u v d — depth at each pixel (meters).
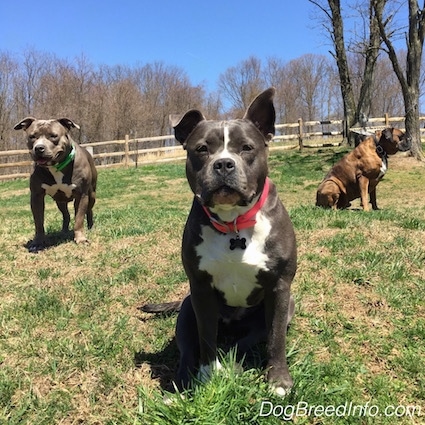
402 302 1.50
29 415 1.07
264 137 1.13
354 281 1.66
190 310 1.23
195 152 1.08
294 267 1.12
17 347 1.35
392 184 5.53
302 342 1.31
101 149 13.77
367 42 7.50
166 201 5.12
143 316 1.54
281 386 1.08
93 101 14.16
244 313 1.27
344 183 3.46
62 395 1.13
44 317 1.54
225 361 1.13
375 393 1.10
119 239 2.44
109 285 1.79
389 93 18.08
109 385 1.15
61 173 2.39
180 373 1.14
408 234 2.12
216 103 17.73
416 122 6.44
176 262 2.00
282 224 1.10
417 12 6.19
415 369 1.16
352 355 1.25
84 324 1.48
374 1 6.15
